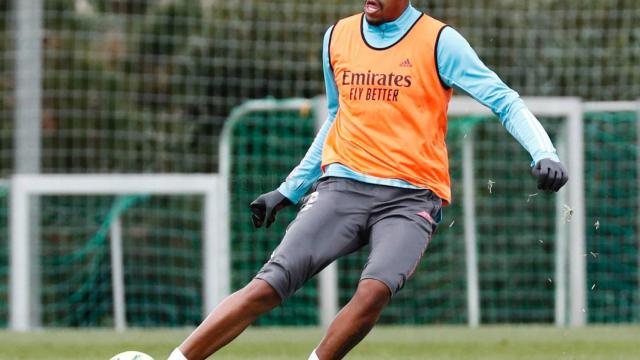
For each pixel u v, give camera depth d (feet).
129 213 125.18
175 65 136.67
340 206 50.21
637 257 126.93
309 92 134.31
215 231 113.60
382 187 50.03
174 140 135.13
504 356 81.56
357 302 48.01
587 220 127.34
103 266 123.54
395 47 50.19
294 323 127.03
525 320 129.80
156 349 85.35
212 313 48.85
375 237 49.65
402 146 49.88
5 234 124.98
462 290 128.36
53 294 122.42
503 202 129.39
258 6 135.23
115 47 136.67
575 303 114.83
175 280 126.62
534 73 134.51
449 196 51.72
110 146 134.21
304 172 53.98
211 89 136.15
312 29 134.00
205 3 137.80
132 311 125.39
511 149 129.49
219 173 124.47
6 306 126.21
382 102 50.03
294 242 49.44
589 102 125.90
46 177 110.32
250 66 135.74
